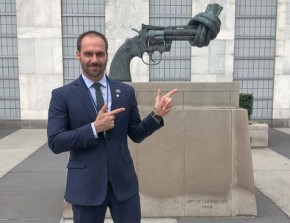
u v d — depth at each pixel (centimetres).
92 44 246
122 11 1199
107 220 454
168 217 464
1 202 530
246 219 457
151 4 1224
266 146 926
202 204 462
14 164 762
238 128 452
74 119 250
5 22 1238
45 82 1238
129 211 266
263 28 1264
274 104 1285
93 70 249
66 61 1248
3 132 1189
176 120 451
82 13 1230
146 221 452
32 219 464
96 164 250
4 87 1270
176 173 458
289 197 543
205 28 464
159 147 454
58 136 237
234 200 462
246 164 457
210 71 1239
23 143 1001
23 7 1201
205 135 453
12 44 1248
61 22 1223
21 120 1259
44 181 638
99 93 256
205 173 458
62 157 830
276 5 1250
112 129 254
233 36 1226
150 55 488
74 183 252
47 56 1227
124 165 262
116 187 257
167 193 461
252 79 1284
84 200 249
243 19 1256
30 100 1245
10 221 458
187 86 454
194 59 1231
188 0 1226
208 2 1206
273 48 1273
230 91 456
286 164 757
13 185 614
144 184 459
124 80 487
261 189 583
